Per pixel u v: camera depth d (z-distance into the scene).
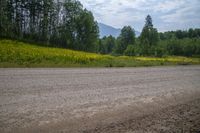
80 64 24.36
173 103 7.55
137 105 6.95
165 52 95.00
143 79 12.82
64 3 84.81
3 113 5.27
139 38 101.38
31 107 5.88
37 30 79.06
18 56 24.98
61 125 4.84
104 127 4.92
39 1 78.81
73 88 8.79
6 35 65.88
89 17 85.00
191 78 14.76
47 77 11.27
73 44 83.94
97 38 87.25
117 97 7.78
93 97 7.53
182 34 179.50
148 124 5.33
